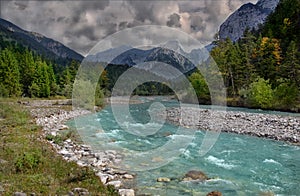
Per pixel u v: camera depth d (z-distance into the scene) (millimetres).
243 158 14391
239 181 10953
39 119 25625
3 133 17172
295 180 11188
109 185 9555
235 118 26281
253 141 18453
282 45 53688
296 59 40969
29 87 59906
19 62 66375
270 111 34719
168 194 9391
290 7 62562
